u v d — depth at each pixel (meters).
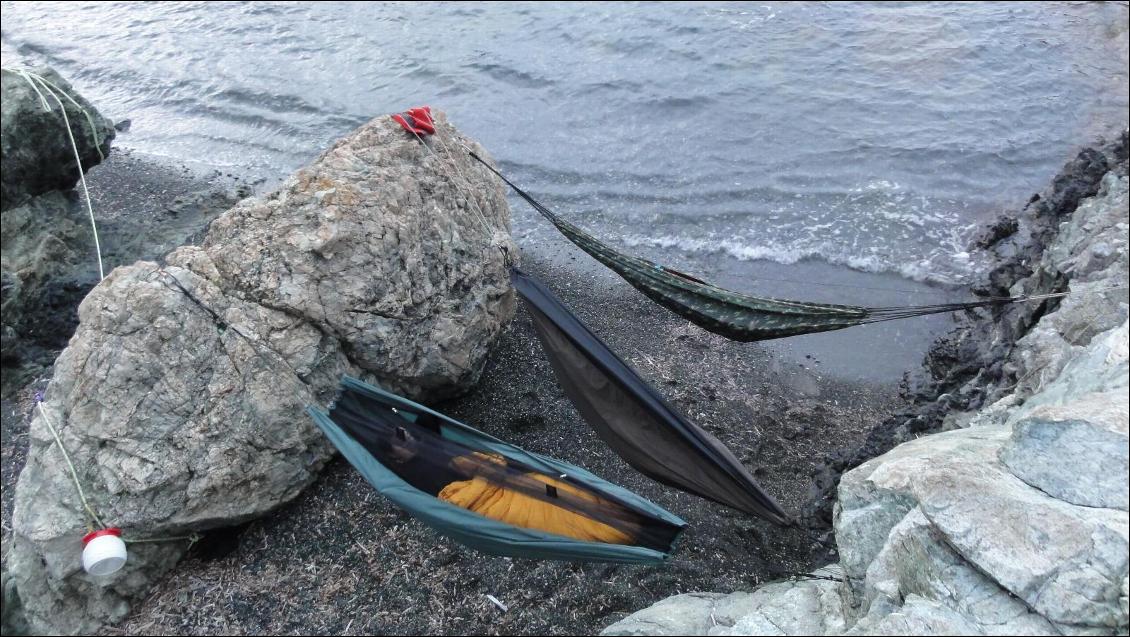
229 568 6.11
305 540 6.24
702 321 5.73
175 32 16.86
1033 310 7.42
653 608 5.46
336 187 6.54
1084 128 11.45
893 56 13.63
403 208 6.71
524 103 13.32
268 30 16.64
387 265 6.58
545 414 7.30
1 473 6.88
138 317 6.04
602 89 13.46
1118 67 12.88
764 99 12.80
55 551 5.73
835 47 14.09
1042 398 5.55
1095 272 7.03
